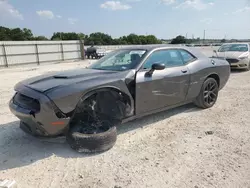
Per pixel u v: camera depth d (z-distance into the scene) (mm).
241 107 5125
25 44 24219
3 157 3055
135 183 2436
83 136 3041
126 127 4055
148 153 3096
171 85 4062
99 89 3189
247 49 11281
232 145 3268
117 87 3342
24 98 3145
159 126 4082
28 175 2629
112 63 4102
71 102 2930
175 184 2398
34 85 3213
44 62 26312
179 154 3043
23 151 3221
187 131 3830
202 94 4844
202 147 3230
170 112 4863
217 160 2859
